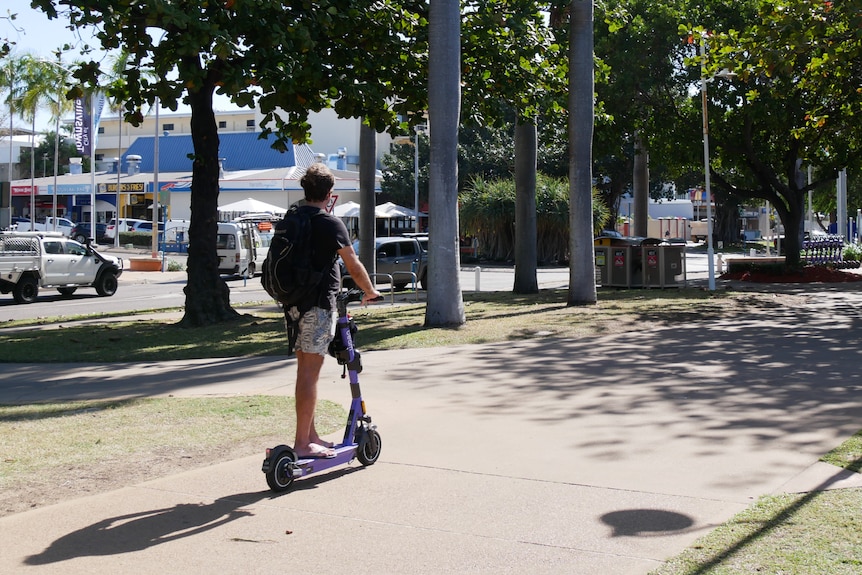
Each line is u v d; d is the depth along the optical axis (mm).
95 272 28188
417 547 4664
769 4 16594
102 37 13883
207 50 14438
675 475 5953
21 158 85875
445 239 15391
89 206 73750
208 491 5691
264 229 39188
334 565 4434
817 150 29672
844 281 28188
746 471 6000
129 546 4703
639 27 27047
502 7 18000
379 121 17125
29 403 9031
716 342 12898
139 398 9117
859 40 15898
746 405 8281
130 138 86312
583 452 6637
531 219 23500
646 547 4586
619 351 12078
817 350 11977
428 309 15516
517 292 23594
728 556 4348
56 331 16281
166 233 51281
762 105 26062
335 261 5738
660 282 25422
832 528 4695
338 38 15703
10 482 5902
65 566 4426
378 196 66188
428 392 9289
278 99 14430
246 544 4730
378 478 5980
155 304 25062
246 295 27391
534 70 18719
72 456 6562
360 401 6215
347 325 6020
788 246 29719
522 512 5219
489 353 12133
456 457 6527
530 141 23297
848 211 73562
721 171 35125
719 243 41625
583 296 19016
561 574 4262
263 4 13453
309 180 5637
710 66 19969
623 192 65625
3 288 25672
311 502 5457
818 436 6977
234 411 8242
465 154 58625
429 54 15445
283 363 11844
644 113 28547
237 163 68625
